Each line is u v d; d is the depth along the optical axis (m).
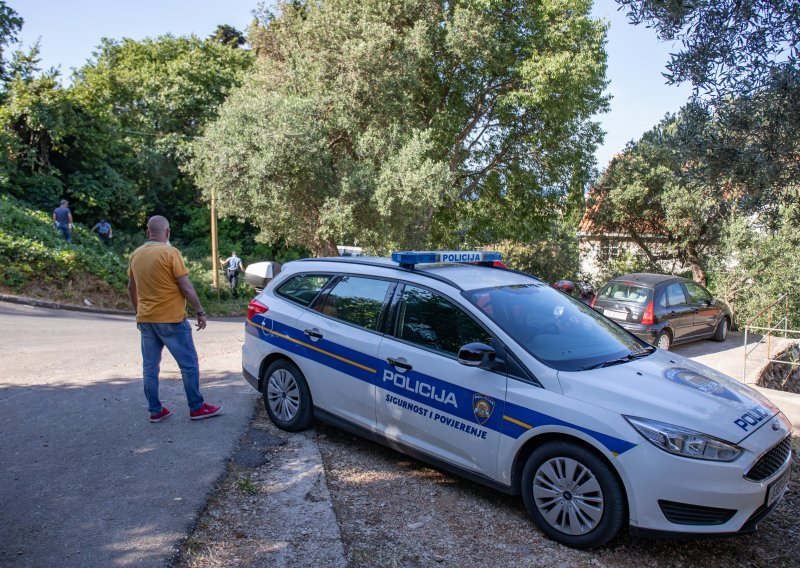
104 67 35.34
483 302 4.53
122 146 28.98
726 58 4.68
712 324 13.33
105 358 8.46
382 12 19.61
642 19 5.02
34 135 23.52
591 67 19.56
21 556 3.22
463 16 19.31
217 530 3.67
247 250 35.47
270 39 22.28
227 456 4.68
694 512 3.54
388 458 5.02
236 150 17.47
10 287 14.48
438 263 5.21
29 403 5.86
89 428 5.19
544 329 4.48
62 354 8.64
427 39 19.50
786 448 3.98
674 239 20.98
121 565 3.19
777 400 7.48
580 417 3.75
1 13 25.44
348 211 16.86
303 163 17.14
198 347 10.27
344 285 5.26
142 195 31.83
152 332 5.23
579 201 23.27
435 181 17.22
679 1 4.71
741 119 4.45
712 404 3.87
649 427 3.59
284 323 5.44
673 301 12.02
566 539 3.81
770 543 4.10
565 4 19.66
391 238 18.41
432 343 4.52
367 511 4.12
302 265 5.74
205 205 36.00
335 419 5.04
